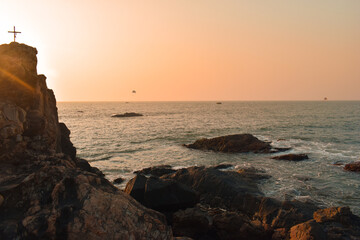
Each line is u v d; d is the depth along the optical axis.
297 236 12.47
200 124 76.69
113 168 28.77
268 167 27.36
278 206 15.70
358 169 25.45
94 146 42.41
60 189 7.01
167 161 31.86
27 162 9.61
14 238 5.73
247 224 13.56
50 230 6.06
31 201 6.76
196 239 13.72
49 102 15.59
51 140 13.22
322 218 13.98
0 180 7.61
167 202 15.51
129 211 7.09
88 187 7.20
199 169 21.41
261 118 97.38
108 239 6.33
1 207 6.55
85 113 141.00
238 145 36.84
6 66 11.25
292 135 52.19
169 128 67.12
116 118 104.38
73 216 6.39
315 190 20.28
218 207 17.97
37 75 13.61
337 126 67.25
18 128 10.15
